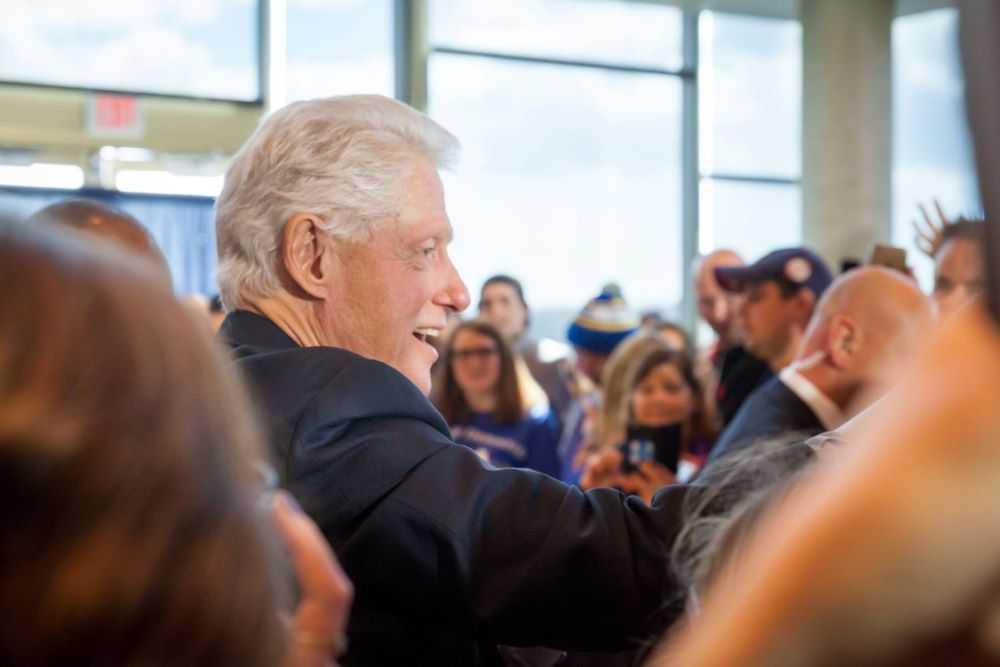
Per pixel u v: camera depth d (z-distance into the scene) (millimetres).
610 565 1359
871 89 10008
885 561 530
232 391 551
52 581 497
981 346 540
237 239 1536
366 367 1443
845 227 9992
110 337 511
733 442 2143
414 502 1387
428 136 1538
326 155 1493
